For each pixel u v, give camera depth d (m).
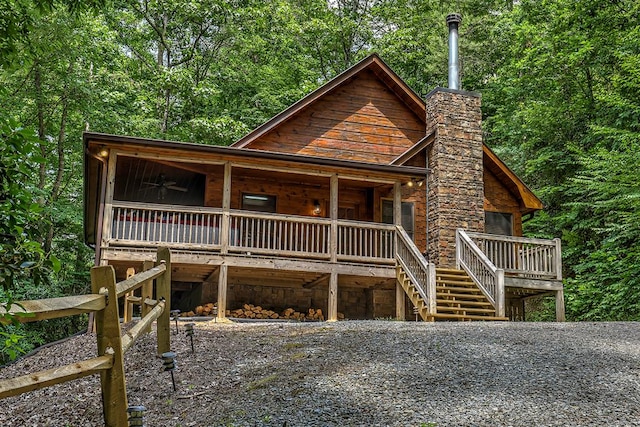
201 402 5.57
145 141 11.96
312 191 16.03
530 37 22.19
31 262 3.00
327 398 5.21
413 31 28.98
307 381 5.80
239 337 8.80
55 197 20.73
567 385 5.48
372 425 4.49
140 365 7.22
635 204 15.70
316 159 13.20
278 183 15.71
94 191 15.19
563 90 21.61
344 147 16.50
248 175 15.23
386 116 17.11
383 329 8.94
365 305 15.77
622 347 7.29
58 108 21.22
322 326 9.65
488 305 13.05
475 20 27.30
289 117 15.88
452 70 17.45
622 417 4.58
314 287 15.38
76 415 5.95
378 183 14.84
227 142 22.75
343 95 16.83
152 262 8.80
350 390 5.42
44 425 5.79
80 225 21.28
